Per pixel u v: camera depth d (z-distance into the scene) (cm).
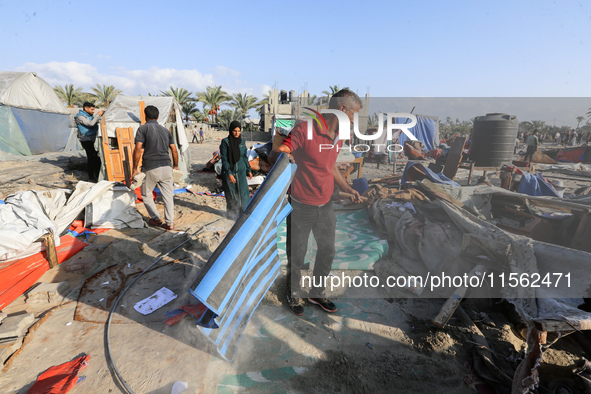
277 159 179
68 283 321
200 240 408
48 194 436
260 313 269
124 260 372
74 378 203
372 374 211
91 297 297
